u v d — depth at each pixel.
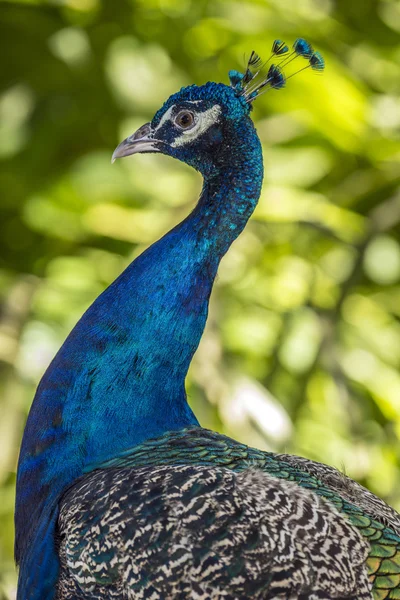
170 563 5.26
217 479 5.59
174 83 13.34
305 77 12.33
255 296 12.43
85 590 5.52
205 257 6.82
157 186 13.04
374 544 5.46
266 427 10.06
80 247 13.18
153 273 6.66
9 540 10.88
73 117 13.63
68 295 11.92
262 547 5.25
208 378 10.44
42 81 13.87
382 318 13.26
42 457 6.41
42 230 13.09
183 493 5.50
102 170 12.98
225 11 12.95
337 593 5.16
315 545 5.30
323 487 5.99
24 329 11.27
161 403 6.54
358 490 6.30
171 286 6.64
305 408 11.86
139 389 6.46
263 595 5.14
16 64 13.90
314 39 12.96
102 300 6.67
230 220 6.93
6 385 10.80
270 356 11.85
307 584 5.16
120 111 13.55
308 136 13.40
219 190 6.99
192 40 13.45
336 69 12.41
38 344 11.12
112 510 5.55
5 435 10.41
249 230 12.56
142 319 6.54
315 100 12.56
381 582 5.31
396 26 13.98
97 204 12.80
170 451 6.27
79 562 5.55
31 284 12.10
